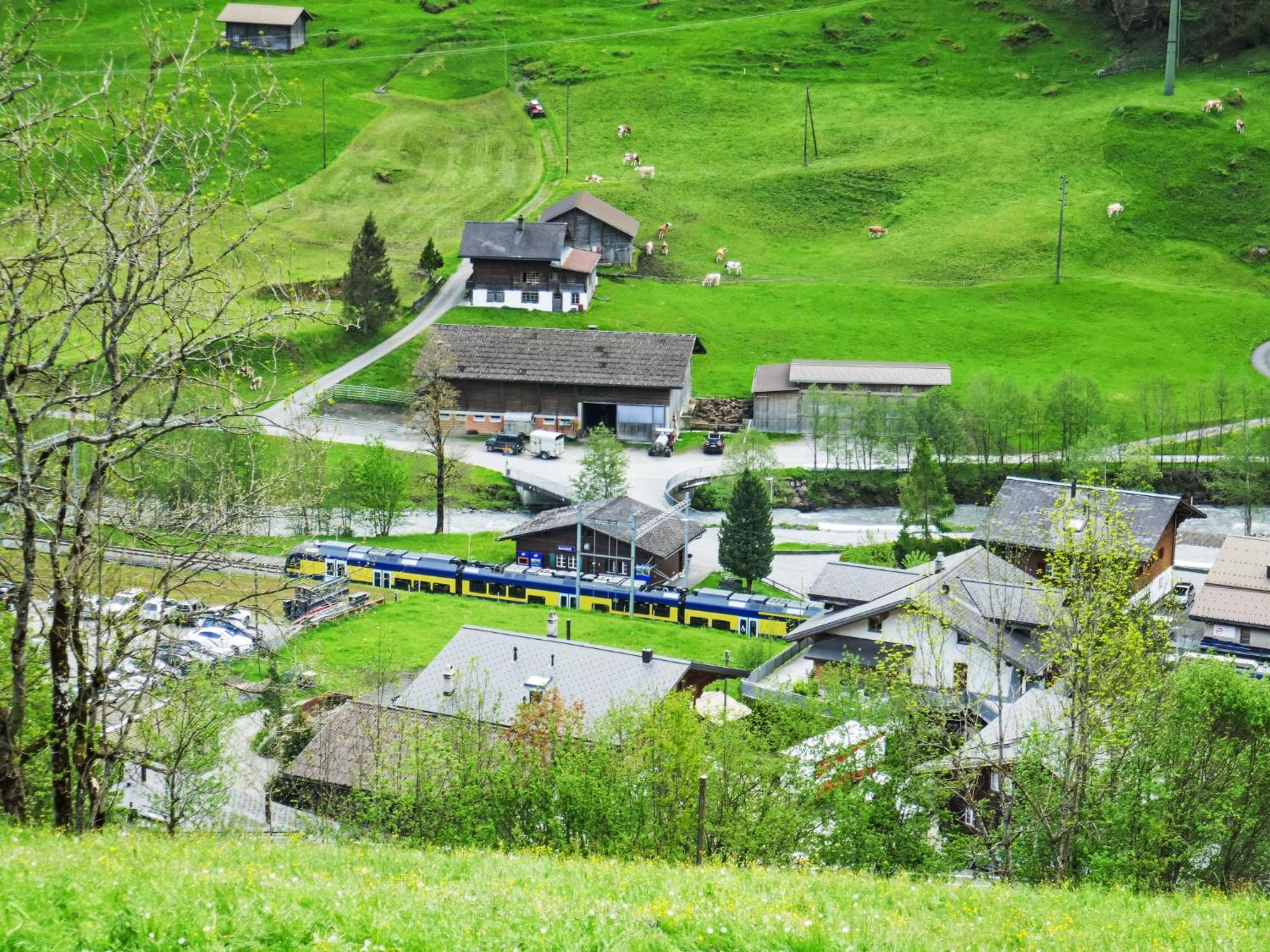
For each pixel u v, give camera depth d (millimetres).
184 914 20625
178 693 42688
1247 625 90250
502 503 133875
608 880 26031
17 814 32500
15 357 31703
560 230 175250
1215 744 45469
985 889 30922
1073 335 173875
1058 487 97000
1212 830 43156
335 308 167250
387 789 47188
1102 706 43375
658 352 153250
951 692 52562
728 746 48938
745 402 157375
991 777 55250
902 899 27297
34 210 32219
